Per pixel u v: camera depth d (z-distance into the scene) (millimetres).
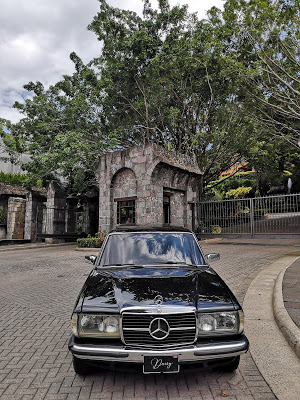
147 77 19062
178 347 2961
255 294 6520
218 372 3523
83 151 19547
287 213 16656
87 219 25156
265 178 31516
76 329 3070
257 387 3203
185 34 20094
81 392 3141
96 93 20359
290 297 5762
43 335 4672
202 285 3604
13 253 17062
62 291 7523
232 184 43188
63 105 21797
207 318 3094
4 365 3725
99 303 3189
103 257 4453
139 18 20781
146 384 3289
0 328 4984
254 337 4375
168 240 4699
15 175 27234
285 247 15055
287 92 17859
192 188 20203
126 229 4945
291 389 3121
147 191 16203
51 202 23297
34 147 22625
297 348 3844
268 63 16531
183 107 21891
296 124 18719
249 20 15602
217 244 17172
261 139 23578
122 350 2920
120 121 21250
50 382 3334
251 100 18672
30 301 6656
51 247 20422
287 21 15602
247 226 17844
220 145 22188
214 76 19453
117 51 19453
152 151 16234
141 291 3357
